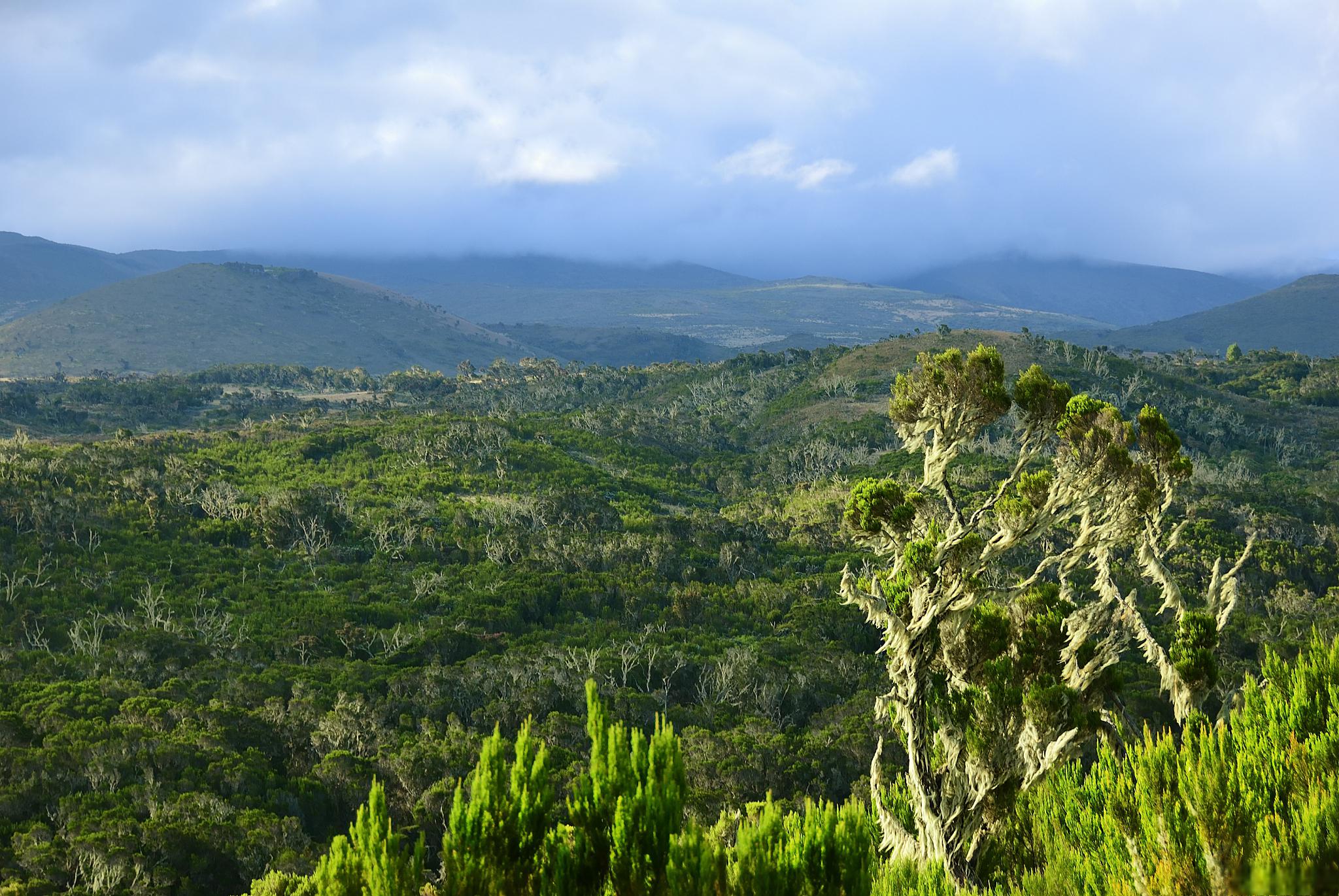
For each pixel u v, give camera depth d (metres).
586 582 83.25
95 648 61.91
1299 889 5.65
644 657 63.78
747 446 193.25
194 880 34.75
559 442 163.50
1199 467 140.12
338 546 96.31
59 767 41.72
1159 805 7.11
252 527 98.69
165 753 43.06
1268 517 95.94
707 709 55.72
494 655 64.06
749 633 73.88
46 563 79.12
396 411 194.50
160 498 102.38
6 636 63.78
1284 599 69.88
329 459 138.62
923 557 11.34
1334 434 176.75
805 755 45.06
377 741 48.75
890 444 170.50
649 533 103.25
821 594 82.56
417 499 115.19
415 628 72.00
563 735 48.56
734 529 103.62
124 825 36.56
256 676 57.84
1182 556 75.19
